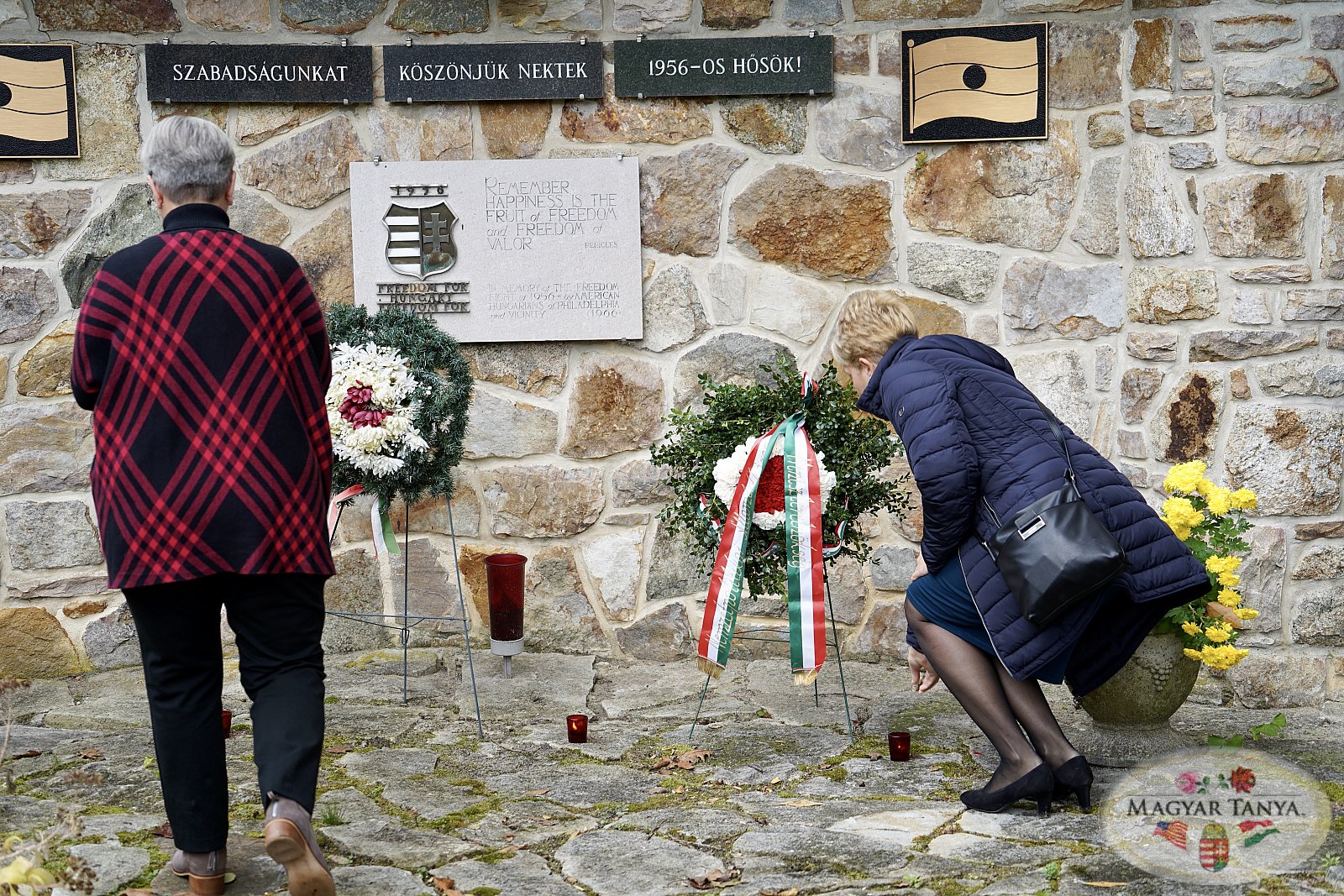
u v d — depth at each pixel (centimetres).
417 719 353
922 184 415
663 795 288
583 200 417
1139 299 398
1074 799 275
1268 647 383
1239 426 385
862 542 402
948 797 283
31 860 204
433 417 346
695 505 343
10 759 312
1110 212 405
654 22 414
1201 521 317
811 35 410
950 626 275
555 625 431
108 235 410
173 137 219
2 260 404
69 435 409
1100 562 247
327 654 426
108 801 280
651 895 226
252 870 239
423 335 356
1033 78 405
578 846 252
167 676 218
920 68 409
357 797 286
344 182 417
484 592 432
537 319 420
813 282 421
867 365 292
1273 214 380
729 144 418
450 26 412
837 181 418
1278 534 382
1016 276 413
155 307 209
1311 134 378
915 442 261
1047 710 272
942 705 366
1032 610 251
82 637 412
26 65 399
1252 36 381
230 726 339
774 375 339
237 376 211
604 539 429
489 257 418
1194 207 388
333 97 410
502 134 418
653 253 423
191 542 205
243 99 407
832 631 424
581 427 427
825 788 292
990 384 271
